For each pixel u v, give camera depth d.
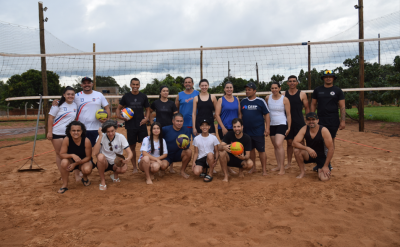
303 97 4.08
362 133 8.55
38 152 6.57
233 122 3.55
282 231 2.12
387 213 2.42
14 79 29.64
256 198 2.89
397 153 5.22
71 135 3.29
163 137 3.99
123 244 1.95
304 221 2.29
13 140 8.91
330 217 2.35
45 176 4.18
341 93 4.02
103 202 2.88
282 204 2.70
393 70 12.12
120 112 4.20
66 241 2.01
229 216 2.42
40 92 29.89
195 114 4.01
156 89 21.75
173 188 3.34
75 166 3.45
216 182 3.62
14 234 2.15
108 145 3.54
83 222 2.36
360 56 8.95
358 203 2.66
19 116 27.83
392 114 15.52
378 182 3.34
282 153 3.96
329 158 3.48
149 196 3.04
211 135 3.82
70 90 3.64
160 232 2.12
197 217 2.41
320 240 1.96
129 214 2.52
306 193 3.01
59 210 2.67
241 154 3.55
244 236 2.05
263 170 3.98
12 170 4.62
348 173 3.86
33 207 2.77
